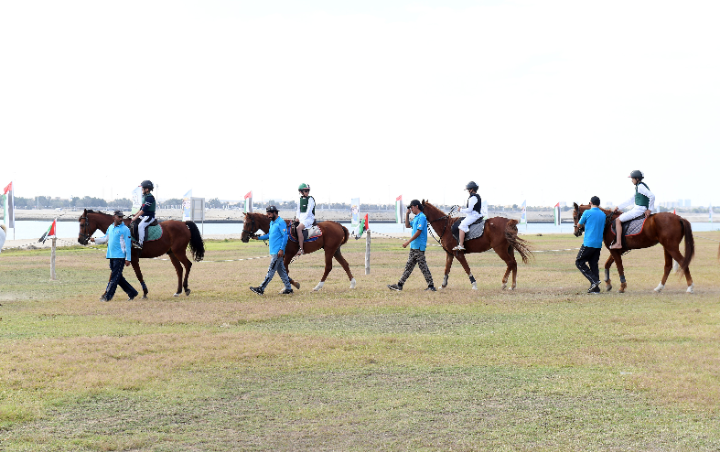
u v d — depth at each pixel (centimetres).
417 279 2023
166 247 1614
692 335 1046
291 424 646
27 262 2728
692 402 699
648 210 1617
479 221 1714
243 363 891
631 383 772
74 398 727
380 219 15825
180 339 1045
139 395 743
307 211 1689
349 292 1670
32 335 1091
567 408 689
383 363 892
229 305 1441
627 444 585
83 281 2006
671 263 1658
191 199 5381
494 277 2072
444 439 602
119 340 1029
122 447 584
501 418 660
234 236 5962
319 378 816
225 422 653
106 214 1648
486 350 967
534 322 1205
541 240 4875
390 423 647
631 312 1300
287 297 1586
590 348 970
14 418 660
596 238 1625
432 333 1107
